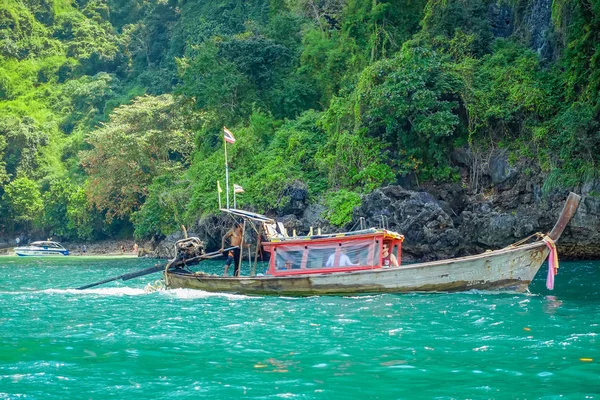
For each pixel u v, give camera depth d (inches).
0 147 4916.3
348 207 1984.5
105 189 3304.6
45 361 624.1
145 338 732.7
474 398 485.4
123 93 5531.5
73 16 7042.3
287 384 529.7
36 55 6648.6
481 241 1852.9
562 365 574.9
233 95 2738.7
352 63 2434.8
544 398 481.7
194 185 2598.4
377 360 607.2
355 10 2593.5
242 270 1774.1
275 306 961.5
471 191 1979.6
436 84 1957.4
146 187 3189.0
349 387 519.2
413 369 571.2
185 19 5083.7
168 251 2701.8
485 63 2073.1
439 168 1998.0
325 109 2544.3
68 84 5979.3
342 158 2108.8
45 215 4453.7
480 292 1032.2
